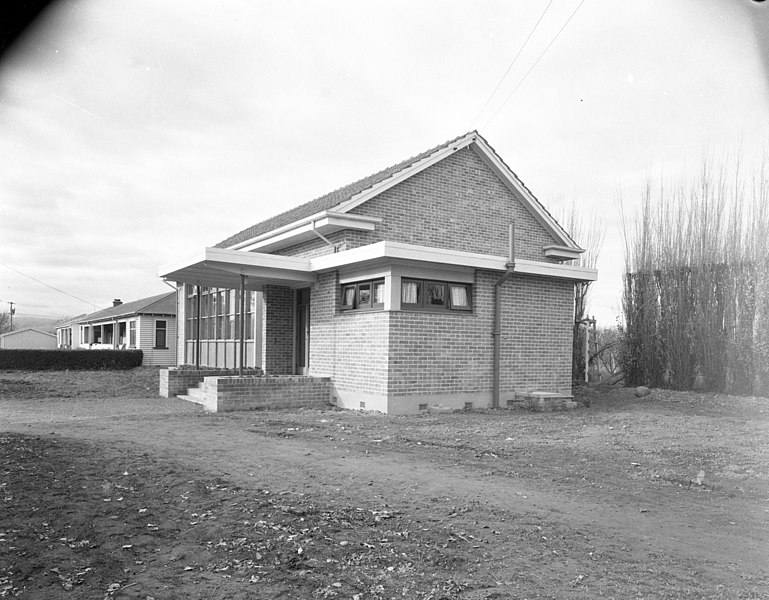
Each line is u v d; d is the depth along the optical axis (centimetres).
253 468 645
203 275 1461
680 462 745
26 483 518
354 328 1272
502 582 380
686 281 1590
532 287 1388
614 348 1970
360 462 703
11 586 344
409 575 387
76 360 2884
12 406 1354
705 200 1555
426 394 1212
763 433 945
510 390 1336
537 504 552
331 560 402
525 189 1608
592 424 1044
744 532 487
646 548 445
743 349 1447
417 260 1169
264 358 1581
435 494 571
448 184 1503
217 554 403
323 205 1585
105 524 443
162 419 1054
